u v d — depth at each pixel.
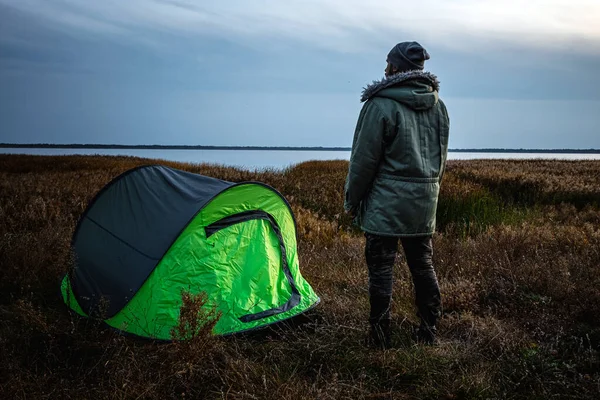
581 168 22.78
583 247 6.09
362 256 6.05
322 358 3.31
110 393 2.80
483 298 4.61
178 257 3.85
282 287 4.31
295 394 2.75
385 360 3.20
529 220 8.99
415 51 3.26
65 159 30.52
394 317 4.05
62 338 3.65
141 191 4.56
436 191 3.36
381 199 3.23
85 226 4.79
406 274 5.19
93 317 3.97
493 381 3.03
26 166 24.34
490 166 23.70
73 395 2.81
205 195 4.09
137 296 3.82
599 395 2.81
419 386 2.96
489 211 9.58
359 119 3.26
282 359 3.31
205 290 3.82
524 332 3.80
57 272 5.03
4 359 3.15
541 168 22.25
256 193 4.23
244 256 4.13
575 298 4.28
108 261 4.19
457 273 5.23
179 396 2.90
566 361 3.30
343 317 3.99
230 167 22.97
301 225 8.21
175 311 3.72
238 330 3.76
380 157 3.22
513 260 5.48
